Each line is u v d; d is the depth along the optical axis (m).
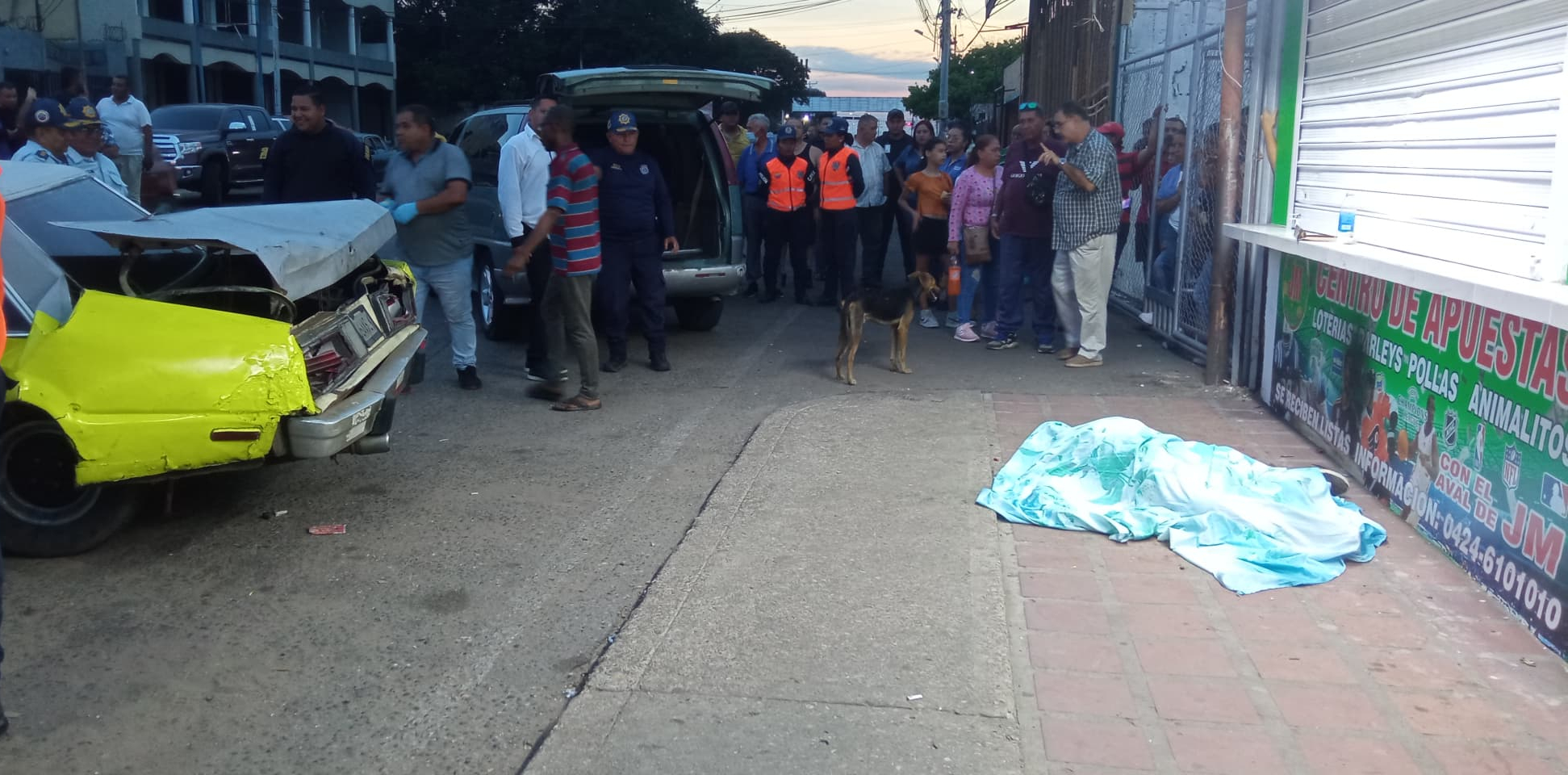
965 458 5.93
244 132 21.30
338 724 3.44
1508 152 4.11
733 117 12.09
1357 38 5.61
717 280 9.04
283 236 4.77
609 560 4.70
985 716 3.35
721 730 3.30
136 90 34.19
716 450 6.25
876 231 11.37
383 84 49.03
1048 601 4.17
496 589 4.41
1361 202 5.54
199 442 4.31
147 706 3.53
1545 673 3.58
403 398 7.41
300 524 5.09
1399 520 4.94
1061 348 9.02
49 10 32.22
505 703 3.56
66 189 5.61
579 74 7.76
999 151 9.20
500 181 7.46
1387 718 3.32
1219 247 7.36
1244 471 4.96
